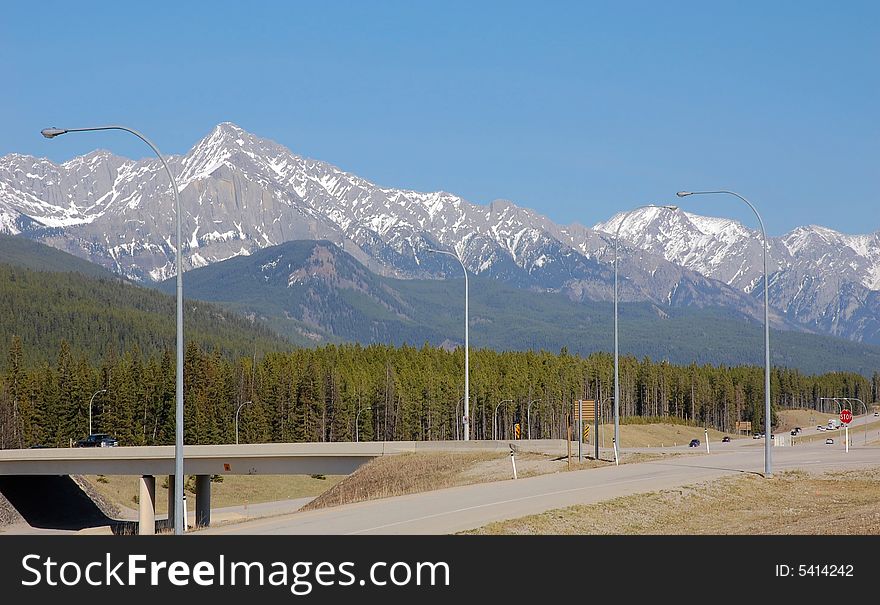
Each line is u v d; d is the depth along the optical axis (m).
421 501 89.38
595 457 134.00
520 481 106.38
